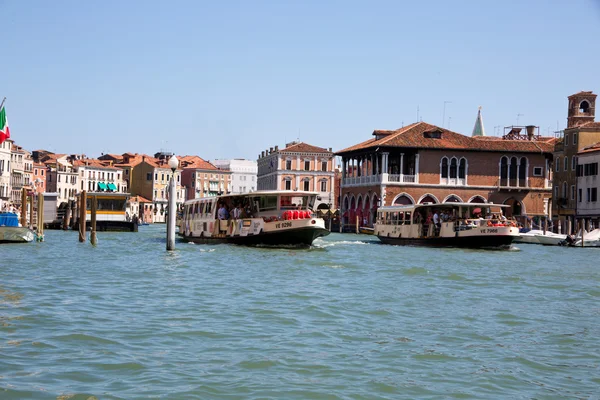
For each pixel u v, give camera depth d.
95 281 26.20
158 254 40.12
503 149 91.44
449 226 53.50
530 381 13.53
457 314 20.16
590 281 30.16
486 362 14.78
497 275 31.59
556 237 69.31
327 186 134.50
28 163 140.75
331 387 12.79
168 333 16.64
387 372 13.84
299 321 18.52
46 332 16.42
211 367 13.84
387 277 29.30
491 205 55.41
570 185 87.75
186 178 173.88
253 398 12.04
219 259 36.66
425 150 90.12
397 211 59.75
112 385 12.54
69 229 86.94
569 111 91.75
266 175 143.25
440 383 13.23
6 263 33.25
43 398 11.75
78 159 167.50
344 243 59.22
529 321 19.39
